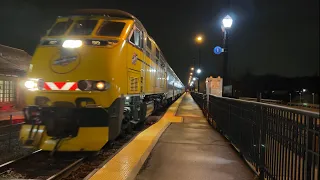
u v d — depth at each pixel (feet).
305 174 11.82
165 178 17.46
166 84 69.46
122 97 25.49
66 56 23.86
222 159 21.91
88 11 27.63
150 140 28.55
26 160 24.39
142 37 34.14
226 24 46.29
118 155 22.48
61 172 19.93
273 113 15.84
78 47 24.09
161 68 56.95
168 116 53.31
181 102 111.75
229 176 17.90
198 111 67.36
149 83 40.14
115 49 24.76
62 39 24.90
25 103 24.08
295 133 12.98
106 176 17.58
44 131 22.94
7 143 31.96
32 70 24.25
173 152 23.95
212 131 35.91
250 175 18.15
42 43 25.25
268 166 16.55
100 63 23.67
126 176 17.60
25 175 20.93
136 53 30.50
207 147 26.03
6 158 25.89
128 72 27.43
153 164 20.38
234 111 27.02
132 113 32.22
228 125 30.19
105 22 26.63
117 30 26.63
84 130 22.65
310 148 11.61
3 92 62.90
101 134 22.81
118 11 28.35
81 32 25.95
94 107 22.88
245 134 22.13
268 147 16.57
